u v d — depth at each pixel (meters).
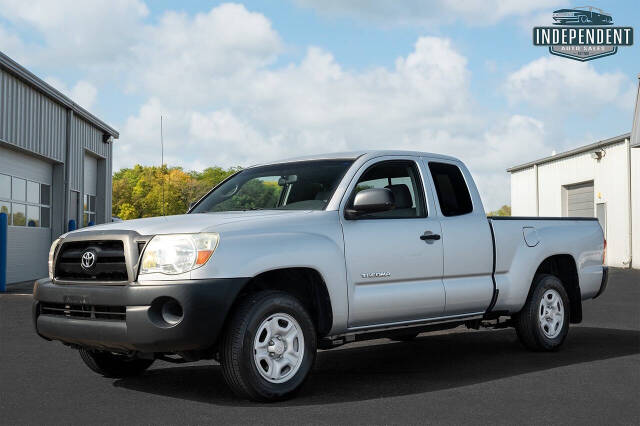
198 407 5.02
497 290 6.85
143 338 4.88
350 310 5.66
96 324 5.10
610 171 29.11
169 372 6.52
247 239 5.13
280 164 6.61
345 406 5.02
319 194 5.94
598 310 11.91
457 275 6.53
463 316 6.67
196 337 4.84
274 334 5.21
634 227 27.28
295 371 5.27
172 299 4.88
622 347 7.86
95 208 28.20
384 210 5.64
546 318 7.50
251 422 4.57
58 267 5.53
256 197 6.30
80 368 6.70
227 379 5.09
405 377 6.16
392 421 4.59
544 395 5.37
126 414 4.83
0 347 8.04
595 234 8.20
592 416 4.71
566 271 7.98
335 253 5.58
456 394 5.42
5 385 5.88
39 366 6.81
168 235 5.02
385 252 5.92
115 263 5.13
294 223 5.47
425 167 6.60
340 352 7.73
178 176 94.88
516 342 8.34
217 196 6.57
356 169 6.06
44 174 22.52
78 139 24.95
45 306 5.62
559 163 34.19
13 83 19.27
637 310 11.91
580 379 6.00
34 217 21.77
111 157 29.05
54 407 5.06
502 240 6.98
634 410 4.89
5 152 19.61
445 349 7.86
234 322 5.04
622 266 28.09
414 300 6.09
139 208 101.88
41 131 21.34
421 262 6.18
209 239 4.98
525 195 38.62
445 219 6.52
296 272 5.55
